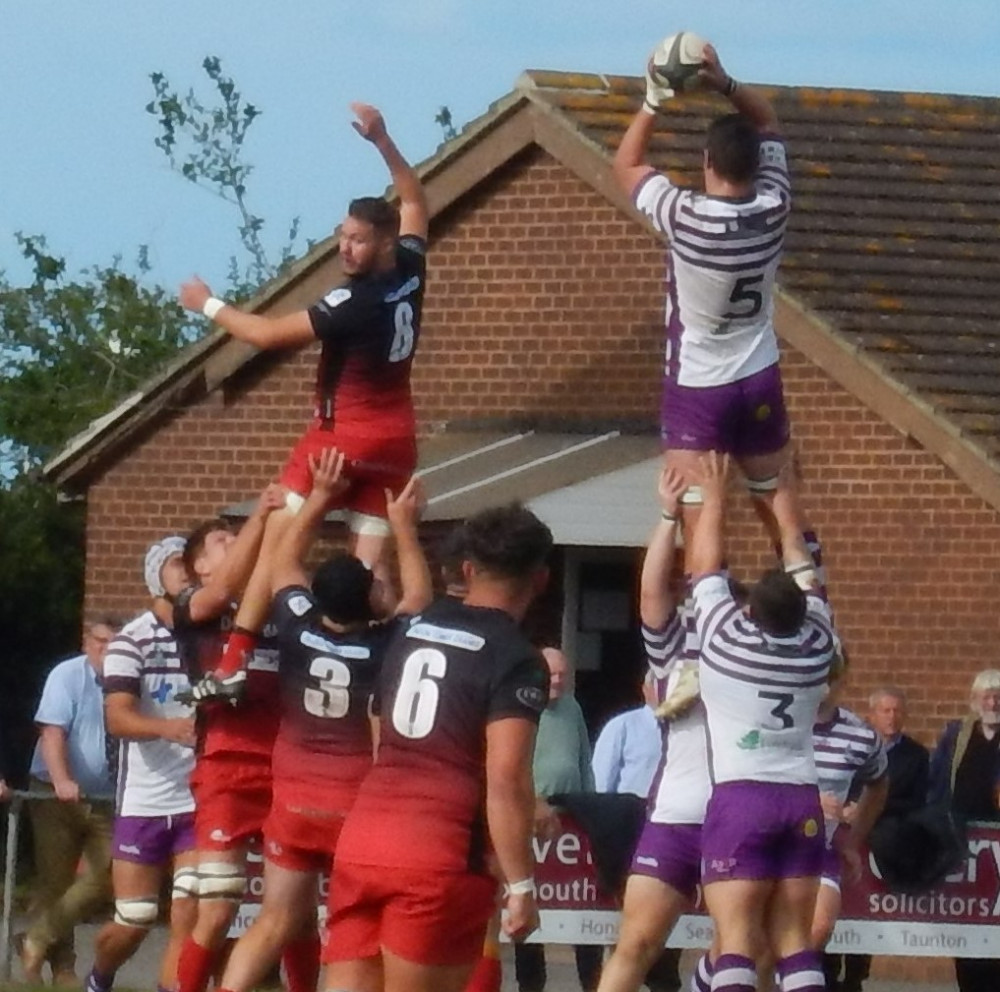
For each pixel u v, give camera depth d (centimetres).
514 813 2180
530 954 3862
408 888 2202
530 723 2191
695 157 5125
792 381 4856
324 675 2683
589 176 5106
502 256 5200
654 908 2920
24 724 7356
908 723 4744
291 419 5228
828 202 5281
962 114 5716
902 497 4766
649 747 3738
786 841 2792
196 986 2900
